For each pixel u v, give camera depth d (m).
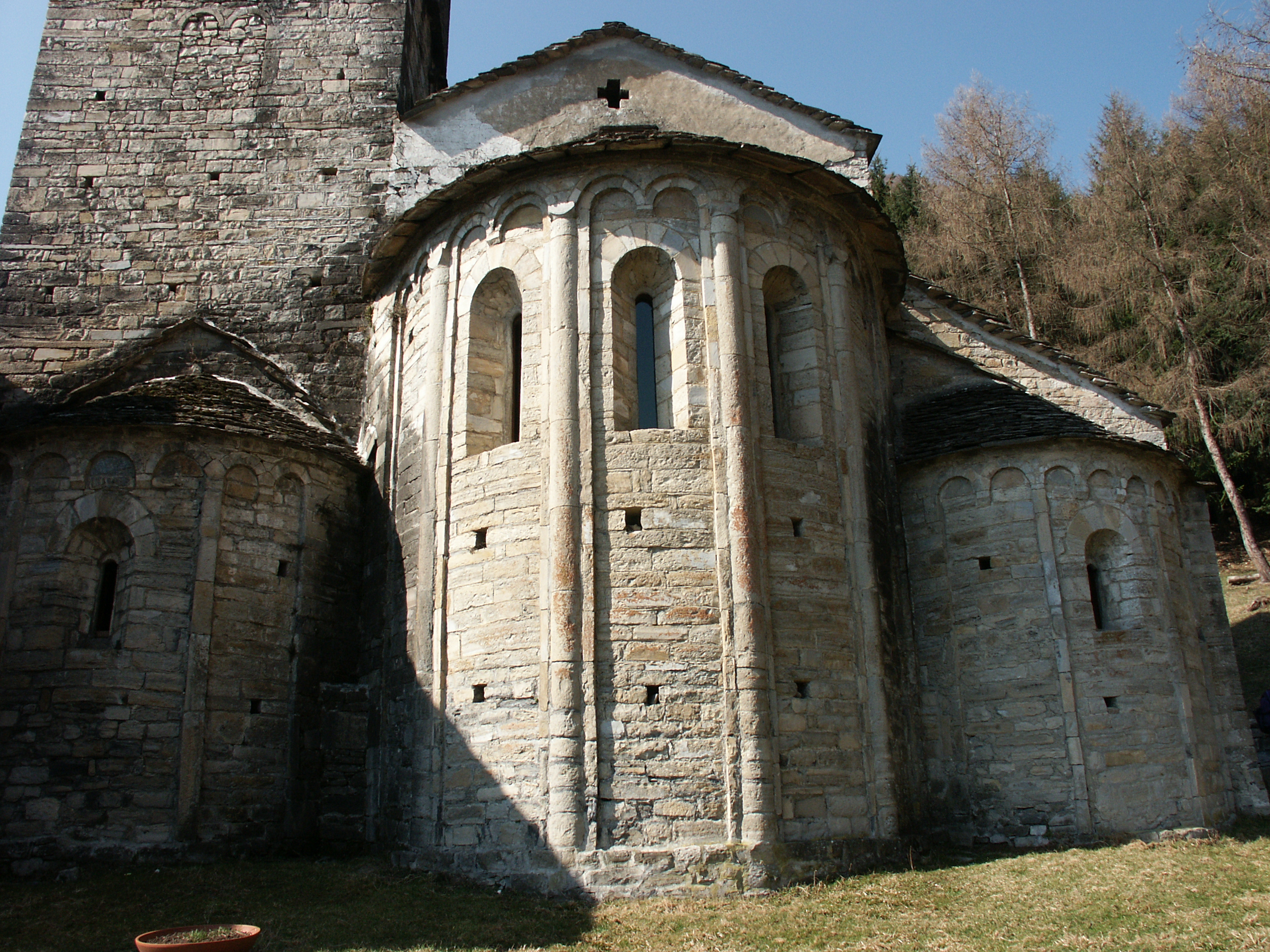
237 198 19.64
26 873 12.56
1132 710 14.39
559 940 9.81
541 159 14.07
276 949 9.62
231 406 15.91
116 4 21.03
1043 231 34.91
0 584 13.84
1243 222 31.11
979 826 14.30
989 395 17.52
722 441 12.91
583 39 18.34
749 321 13.70
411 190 18.36
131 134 20.02
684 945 9.58
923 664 15.27
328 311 18.81
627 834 11.47
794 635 12.60
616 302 13.73
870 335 15.97
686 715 11.86
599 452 12.86
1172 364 31.20
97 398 16.31
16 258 19.06
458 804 12.43
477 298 14.70
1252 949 8.78
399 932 10.10
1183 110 34.81
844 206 15.34
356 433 17.73
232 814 13.43
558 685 11.91
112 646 13.59
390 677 14.27
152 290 19.03
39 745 13.15
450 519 13.83
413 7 22.20
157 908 10.98
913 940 9.48
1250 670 23.12
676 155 14.12
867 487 14.28
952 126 38.03
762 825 11.52
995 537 15.23
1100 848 13.22
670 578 12.34
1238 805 15.88
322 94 20.42
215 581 14.09
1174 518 16.59
